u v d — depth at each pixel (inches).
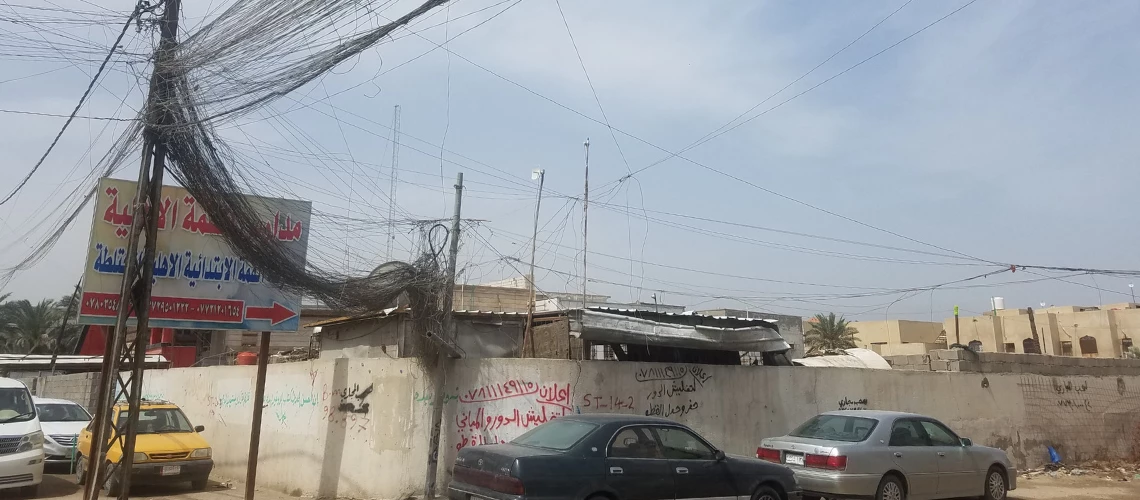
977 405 697.6
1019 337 2213.3
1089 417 783.1
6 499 493.4
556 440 328.8
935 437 459.2
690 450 346.3
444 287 467.5
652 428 340.8
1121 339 2053.4
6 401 511.2
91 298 442.3
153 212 351.6
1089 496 541.3
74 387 919.0
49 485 561.0
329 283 425.4
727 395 556.1
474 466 320.5
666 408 524.7
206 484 552.1
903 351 2156.7
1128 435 808.3
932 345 2356.1
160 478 508.4
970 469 463.8
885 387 641.0
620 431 329.7
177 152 350.0
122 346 346.6
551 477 298.8
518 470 295.1
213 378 647.1
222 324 480.4
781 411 579.5
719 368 557.0
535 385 484.7
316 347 798.5
